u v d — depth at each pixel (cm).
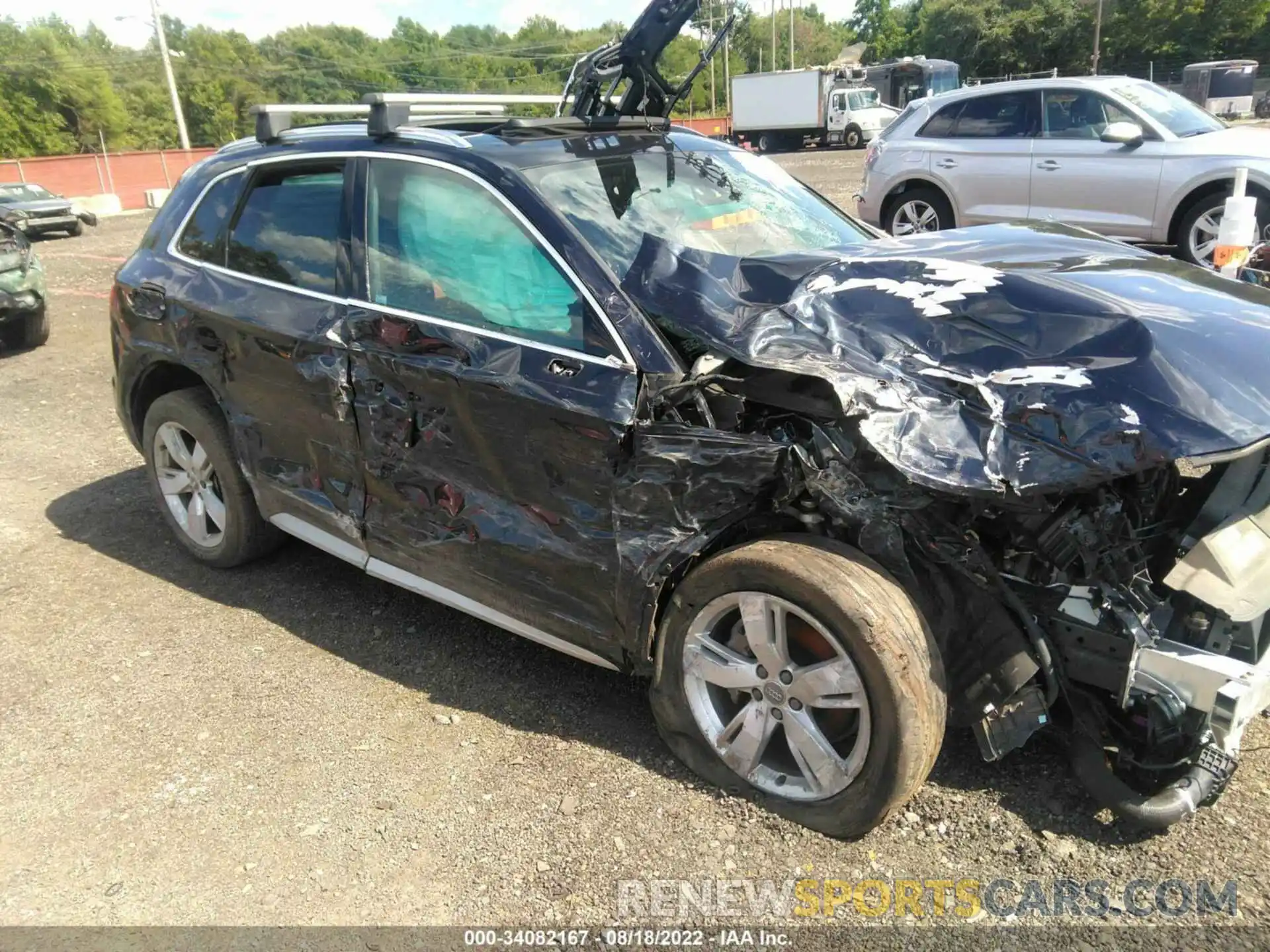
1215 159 789
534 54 10550
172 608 405
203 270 396
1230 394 236
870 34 9606
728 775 276
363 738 312
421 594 350
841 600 237
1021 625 251
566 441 277
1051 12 6016
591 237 296
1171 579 244
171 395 421
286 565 442
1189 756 239
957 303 276
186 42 9288
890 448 239
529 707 325
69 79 7344
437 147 327
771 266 300
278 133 389
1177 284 298
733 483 255
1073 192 875
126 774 299
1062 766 280
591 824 269
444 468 313
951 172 954
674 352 272
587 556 283
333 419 343
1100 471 227
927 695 238
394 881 253
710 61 417
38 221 2288
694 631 273
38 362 881
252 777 296
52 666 363
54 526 496
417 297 320
